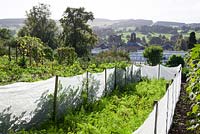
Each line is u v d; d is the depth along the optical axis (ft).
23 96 30.22
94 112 40.73
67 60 115.96
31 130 30.60
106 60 124.26
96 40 229.66
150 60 142.51
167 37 566.36
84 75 43.52
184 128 39.63
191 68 24.81
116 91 57.41
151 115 18.76
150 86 68.33
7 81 55.36
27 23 267.80
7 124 28.66
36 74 72.38
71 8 226.79
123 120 38.75
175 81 46.78
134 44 415.23
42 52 111.86
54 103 35.17
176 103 52.16
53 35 265.54
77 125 33.42
